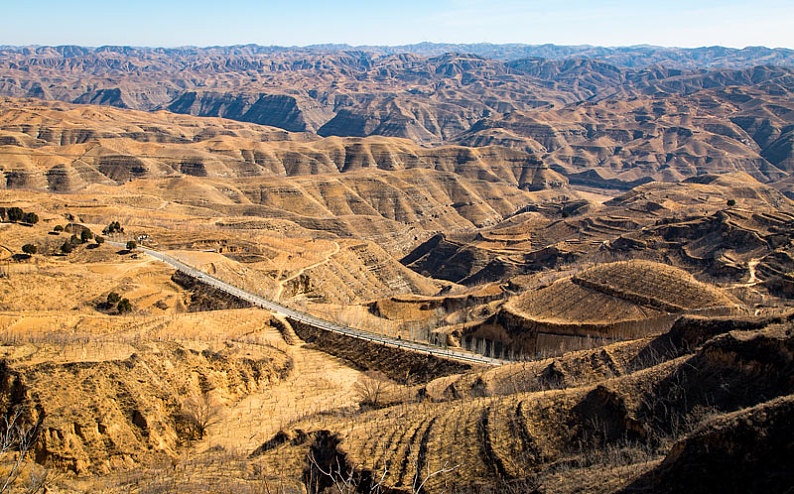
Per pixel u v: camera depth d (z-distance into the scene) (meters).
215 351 116.06
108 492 71.69
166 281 169.00
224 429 99.75
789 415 54.12
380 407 105.56
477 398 97.44
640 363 99.12
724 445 54.81
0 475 68.06
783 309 119.94
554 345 133.25
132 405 89.75
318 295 195.50
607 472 64.56
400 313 179.88
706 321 97.06
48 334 113.31
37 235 185.50
